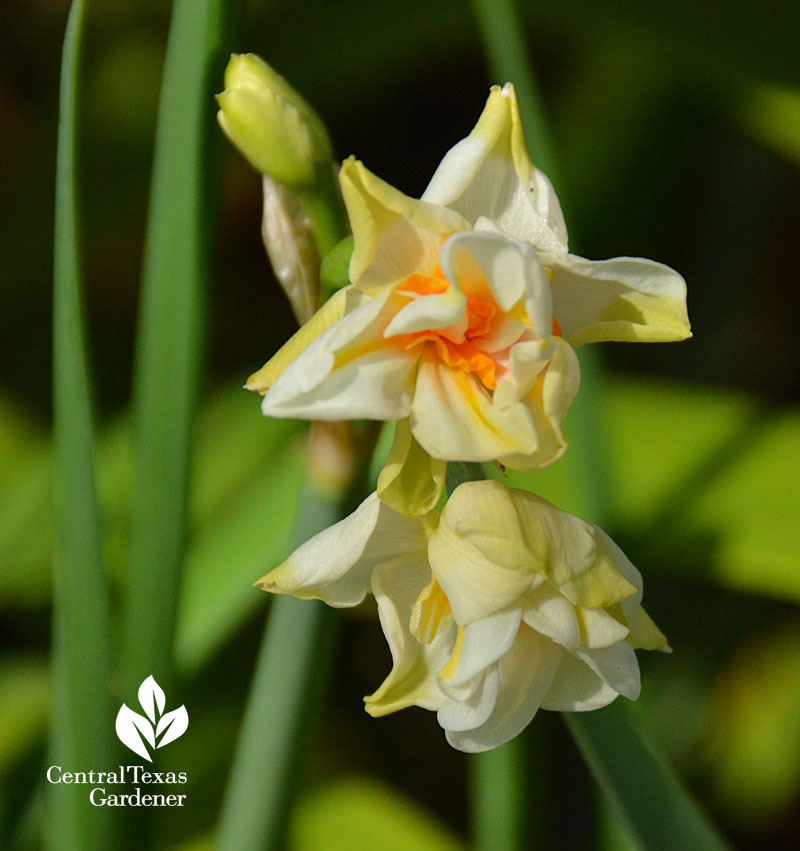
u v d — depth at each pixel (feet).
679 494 2.43
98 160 3.28
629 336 2.08
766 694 2.96
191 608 2.42
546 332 2.04
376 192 2.04
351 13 2.97
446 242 2.03
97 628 2.14
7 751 2.45
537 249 2.07
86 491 2.13
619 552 2.08
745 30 2.45
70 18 2.08
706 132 3.41
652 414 2.61
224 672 2.71
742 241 3.24
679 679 2.78
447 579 2.06
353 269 2.05
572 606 2.06
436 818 3.01
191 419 2.15
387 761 3.08
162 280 2.13
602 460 2.26
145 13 3.52
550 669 2.08
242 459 2.65
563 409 2.05
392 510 2.08
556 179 2.24
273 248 2.12
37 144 3.31
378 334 2.05
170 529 2.16
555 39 3.65
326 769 2.78
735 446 2.45
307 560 2.08
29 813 2.34
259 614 2.79
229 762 2.51
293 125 2.08
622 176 3.44
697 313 3.32
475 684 2.07
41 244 3.23
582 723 2.11
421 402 2.05
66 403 2.12
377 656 3.19
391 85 3.66
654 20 2.49
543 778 2.34
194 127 2.11
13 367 3.24
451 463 2.09
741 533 2.39
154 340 2.14
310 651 2.17
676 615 2.76
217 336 3.61
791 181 3.30
